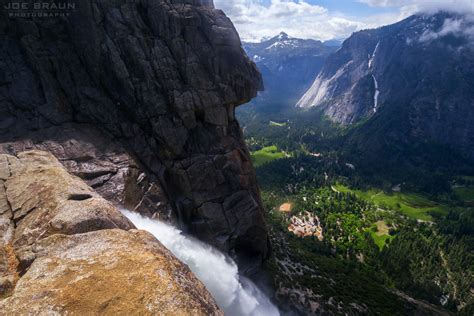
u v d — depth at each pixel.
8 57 39.50
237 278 40.62
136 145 39.88
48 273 12.04
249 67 45.56
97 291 11.20
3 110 37.06
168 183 40.47
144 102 40.28
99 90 41.19
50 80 39.56
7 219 17.62
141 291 11.29
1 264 14.07
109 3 39.91
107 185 33.53
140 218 33.53
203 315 11.18
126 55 40.09
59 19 40.66
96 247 13.62
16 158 25.53
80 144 36.41
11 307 10.53
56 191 19.02
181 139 40.97
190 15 41.59
